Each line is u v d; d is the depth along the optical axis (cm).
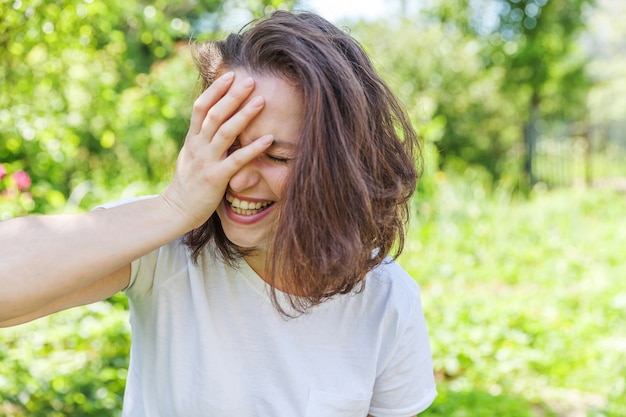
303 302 120
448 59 1454
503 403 360
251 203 110
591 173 1797
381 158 114
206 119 103
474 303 572
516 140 1595
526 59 1526
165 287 122
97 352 403
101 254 98
